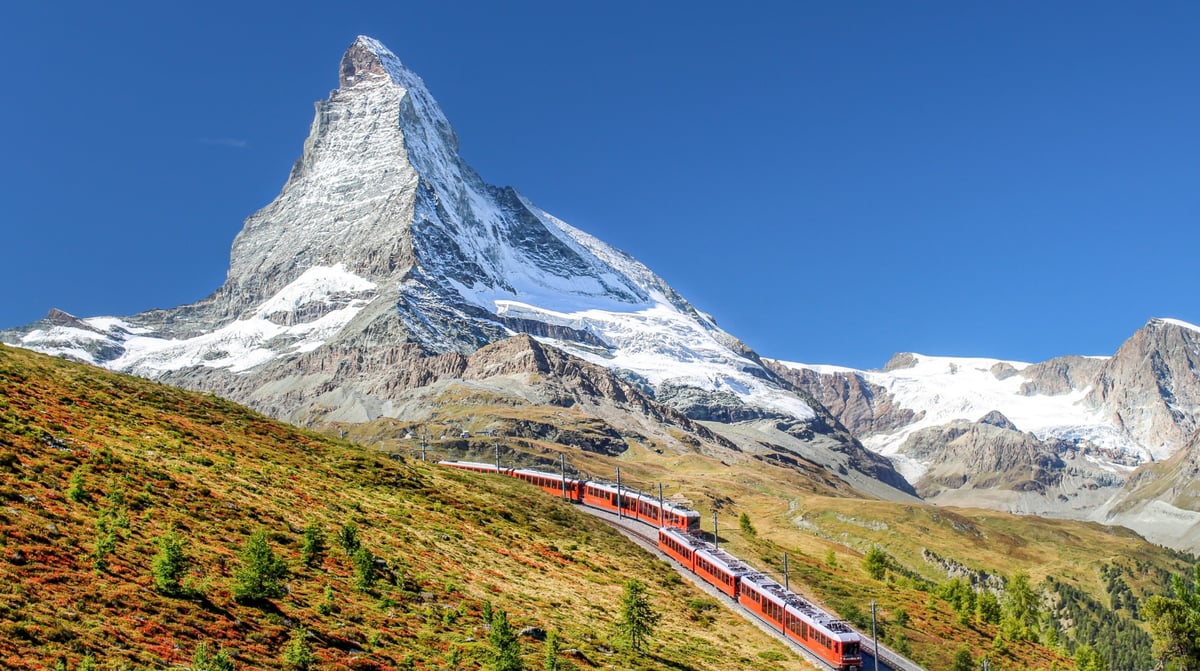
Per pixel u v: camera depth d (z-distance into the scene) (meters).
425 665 66.31
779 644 100.25
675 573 123.69
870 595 139.88
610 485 166.00
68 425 96.81
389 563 88.19
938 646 121.31
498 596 89.56
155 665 54.53
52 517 70.06
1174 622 132.12
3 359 115.75
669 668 80.88
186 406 127.25
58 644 53.00
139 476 86.81
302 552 82.12
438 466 154.25
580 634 84.38
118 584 62.84
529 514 132.88
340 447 137.12
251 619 64.81
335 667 61.75
